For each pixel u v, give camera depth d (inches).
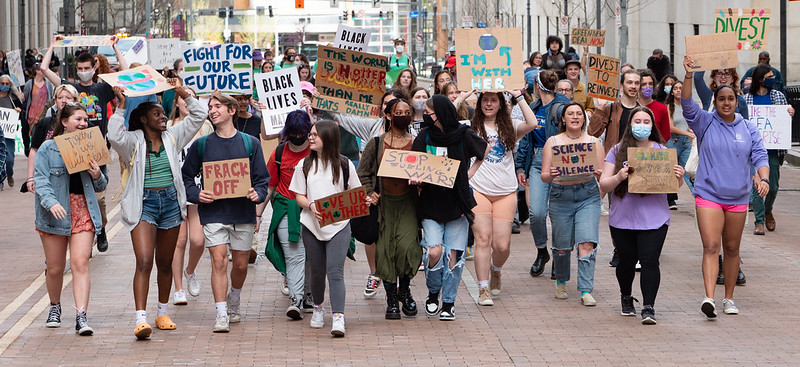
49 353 373.1
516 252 581.0
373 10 4067.4
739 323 420.5
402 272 418.3
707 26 1649.9
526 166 511.5
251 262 551.5
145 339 393.7
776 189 635.5
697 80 468.4
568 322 423.5
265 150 553.0
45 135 456.1
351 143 513.3
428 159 403.5
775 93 622.2
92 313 437.7
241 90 538.3
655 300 465.1
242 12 3690.9
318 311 413.1
